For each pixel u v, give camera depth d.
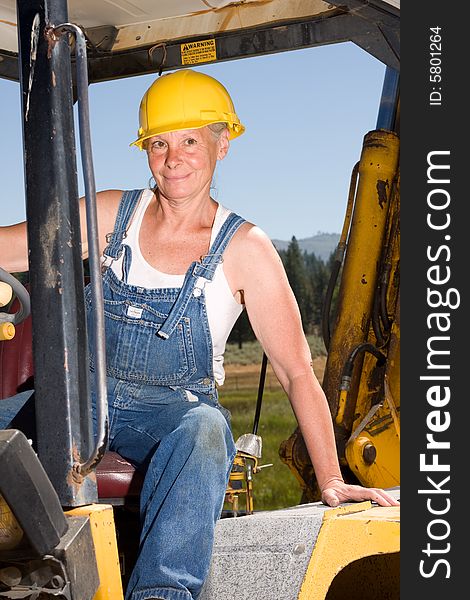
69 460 1.59
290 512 2.09
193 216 2.15
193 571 1.79
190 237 2.14
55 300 1.62
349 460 2.96
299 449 3.18
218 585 1.91
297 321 2.16
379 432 3.01
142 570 1.76
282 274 2.15
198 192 2.15
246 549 1.93
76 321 1.63
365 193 3.23
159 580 1.74
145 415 2.07
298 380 2.15
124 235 2.16
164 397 2.08
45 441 1.61
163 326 2.04
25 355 2.70
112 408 2.08
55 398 1.61
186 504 1.81
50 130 1.64
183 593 1.74
